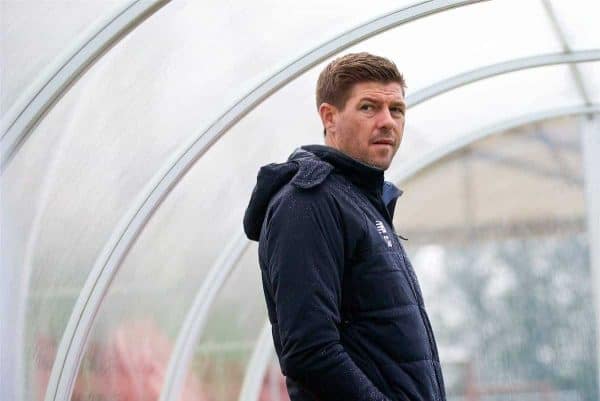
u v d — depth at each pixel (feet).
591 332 62.08
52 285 30.17
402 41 39.47
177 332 40.52
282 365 18.58
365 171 19.39
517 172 63.72
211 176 38.06
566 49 42.50
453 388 63.21
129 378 36.37
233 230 41.93
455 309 63.87
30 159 26.99
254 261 45.70
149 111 31.48
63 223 29.89
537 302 63.00
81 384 33.04
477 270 63.93
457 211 64.34
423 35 39.11
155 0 25.61
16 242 27.35
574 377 62.08
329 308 17.44
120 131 30.76
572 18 38.78
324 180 18.63
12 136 25.63
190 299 41.11
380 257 18.54
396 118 20.03
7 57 24.41
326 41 34.73
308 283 17.43
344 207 18.51
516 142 63.82
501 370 63.00
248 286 46.55
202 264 40.91
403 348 18.16
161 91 31.40
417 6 33.55
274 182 19.01
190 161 34.35
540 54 42.93
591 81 47.98
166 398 40.11
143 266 36.63
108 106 29.37
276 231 17.98
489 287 63.67
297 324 17.22
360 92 19.57
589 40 41.27
